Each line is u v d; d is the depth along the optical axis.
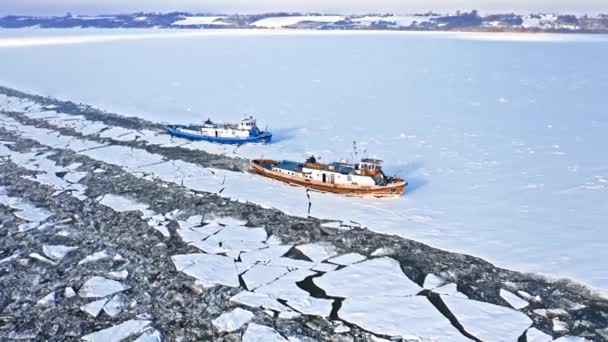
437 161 32.34
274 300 17.80
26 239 22.31
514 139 36.84
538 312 17.12
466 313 17.09
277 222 24.17
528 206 25.05
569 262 19.84
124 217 24.67
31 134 40.34
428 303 17.67
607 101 50.28
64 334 16.02
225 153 35.09
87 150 35.84
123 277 19.28
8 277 19.25
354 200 26.77
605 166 30.28
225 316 16.91
